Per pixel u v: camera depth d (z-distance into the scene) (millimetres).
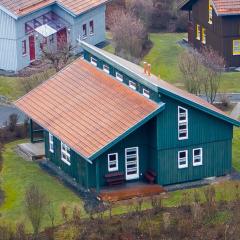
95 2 184250
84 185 121812
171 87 126875
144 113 119125
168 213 111750
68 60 169625
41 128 139875
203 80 153875
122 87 126188
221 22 173125
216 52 171625
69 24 178500
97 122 122188
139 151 121625
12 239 106438
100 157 119625
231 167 125188
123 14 181375
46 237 107625
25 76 162875
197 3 182750
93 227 109500
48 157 132375
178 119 120188
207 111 120875
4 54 172250
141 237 107188
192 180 122938
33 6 173750
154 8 199125
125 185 121062
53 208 115562
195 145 121875
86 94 128750
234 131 140625
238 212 111875
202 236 107125
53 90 133000
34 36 174000
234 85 163625
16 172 128375
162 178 121312
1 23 170625
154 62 175750
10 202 118562
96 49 133625
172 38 192750
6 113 153375
